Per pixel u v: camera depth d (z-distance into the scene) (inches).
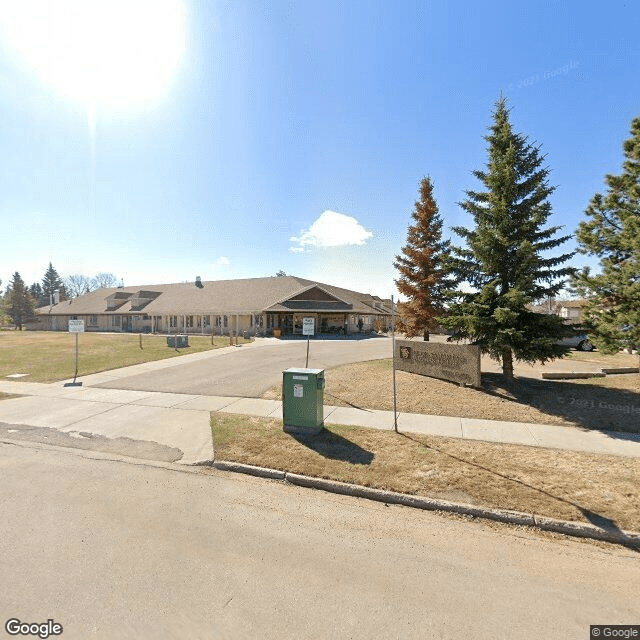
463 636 108.3
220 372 567.5
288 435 282.7
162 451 259.0
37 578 131.4
